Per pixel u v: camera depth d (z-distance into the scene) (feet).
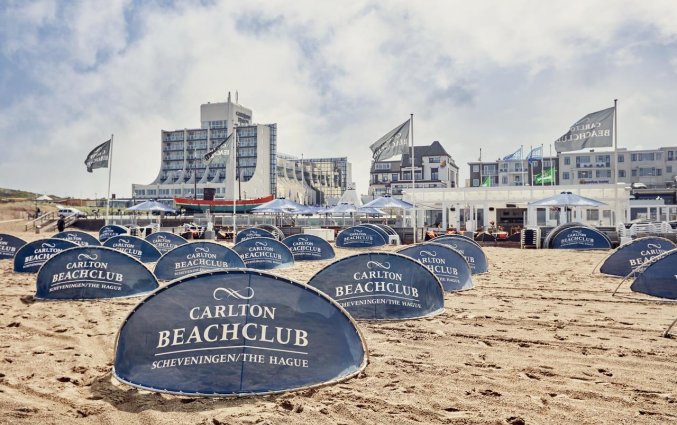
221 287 15.87
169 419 12.11
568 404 12.76
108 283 30.27
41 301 29.14
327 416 12.24
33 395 13.74
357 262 24.40
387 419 12.00
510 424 11.69
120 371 15.01
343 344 15.75
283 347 14.90
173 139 336.70
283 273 43.06
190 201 171.83
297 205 115.44
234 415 12.32
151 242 57.52
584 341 19.17
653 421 11.70
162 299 15.79
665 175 233.76
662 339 19.38
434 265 32.48
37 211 174.40
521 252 65.82
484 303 27.63
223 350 14.58
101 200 270.67
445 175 277.23
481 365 16.29
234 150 93.86
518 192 101.40
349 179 460.96
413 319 23.41
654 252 38.17
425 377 15.07
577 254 61.67
